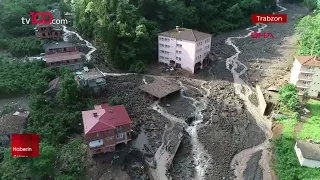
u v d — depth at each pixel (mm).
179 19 106750
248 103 73312
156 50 92562
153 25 94125
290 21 145375
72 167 48031
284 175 49938
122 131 53781
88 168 50719
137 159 54031
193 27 117938
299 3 181375
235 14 135750
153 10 99812
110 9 91375
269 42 115562
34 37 101625
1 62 81875
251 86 81062
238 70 90562
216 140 60625
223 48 109375
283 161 52562
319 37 89250
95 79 70188
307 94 71188
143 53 89062
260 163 55156
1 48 96188
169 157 55156
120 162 52250
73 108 62531
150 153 55750
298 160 51656
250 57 100500
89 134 50094
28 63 79625
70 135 57312
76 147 52906
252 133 62969
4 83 68688
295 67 73000
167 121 65062
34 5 125438
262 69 91000
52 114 59781
